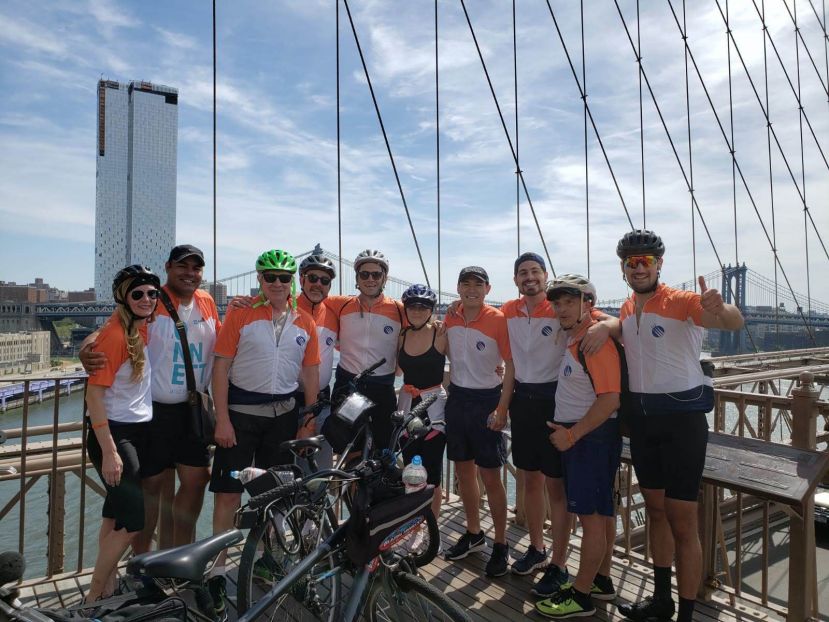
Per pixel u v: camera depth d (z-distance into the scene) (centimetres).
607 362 222
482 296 280
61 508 330
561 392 245
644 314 226
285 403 262
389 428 298
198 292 270
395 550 184
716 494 261
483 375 283
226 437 247
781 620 252
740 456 243
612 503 237
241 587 197
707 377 220
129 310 227
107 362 220
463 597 258
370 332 300
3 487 1992
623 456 259
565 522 256
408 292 286
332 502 211
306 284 304
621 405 231
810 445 311
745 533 617
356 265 299
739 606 252
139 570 149
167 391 246
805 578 236
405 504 177
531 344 264
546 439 260
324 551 183
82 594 264
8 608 120
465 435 286
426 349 290
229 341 253
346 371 305
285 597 203
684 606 221
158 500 253
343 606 202
